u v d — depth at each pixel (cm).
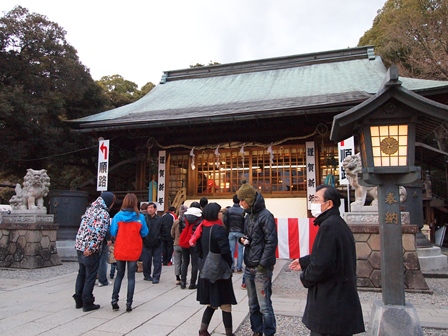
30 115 1450
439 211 1630
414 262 595
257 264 358
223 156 1404
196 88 1778
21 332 381
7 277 729
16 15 1548
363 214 637
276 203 1286
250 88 1597
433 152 1218
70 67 1612
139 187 1518
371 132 347
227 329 364
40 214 881
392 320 316
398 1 2067
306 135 1308
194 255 608
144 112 1457
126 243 461
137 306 492
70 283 652
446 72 1608
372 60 1636
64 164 1841
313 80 1529
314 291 254
